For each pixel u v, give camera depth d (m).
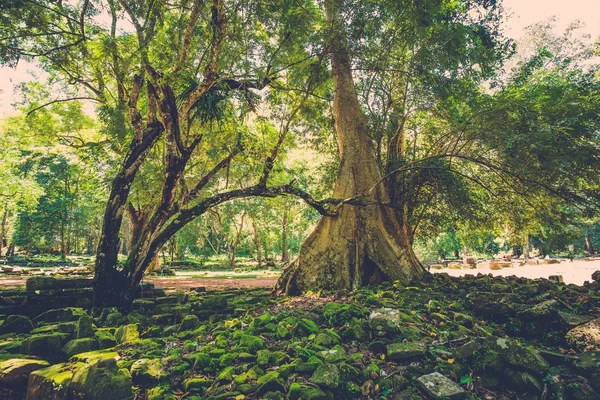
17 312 6.98
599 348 4.40
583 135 7.94
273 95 11.03
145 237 7.99
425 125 12.97
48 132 16.09
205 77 7.47
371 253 9.45
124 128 10.87
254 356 4.54
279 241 42.50
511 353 4.08
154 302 8.00
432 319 5.85
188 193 9.85
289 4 7.95
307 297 8.15
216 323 6.52
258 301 8.56
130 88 9.73
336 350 4.47
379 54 9.62
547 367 4.04
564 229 10.12
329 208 10.19
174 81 7.05
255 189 9.05
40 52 8.26
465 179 12.38
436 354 4.44
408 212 12.52
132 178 8.07
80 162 19.75
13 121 16.02
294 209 32.12
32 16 7.02
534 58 11.43
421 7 8.38
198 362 4.35
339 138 11.16
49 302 7.34
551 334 5.15
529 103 8.35
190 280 17.17
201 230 31.30
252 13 8.28
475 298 6.64
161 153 12.70
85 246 52.28
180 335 5.73
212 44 7.38
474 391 3.87
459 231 15.34
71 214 33.22
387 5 8.65
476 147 10.68
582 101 8.03
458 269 24.48
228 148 11.37
